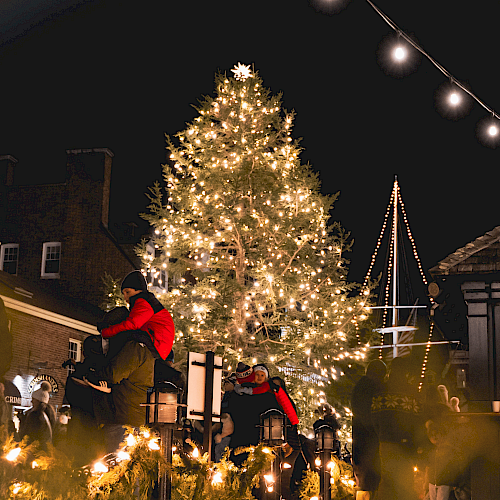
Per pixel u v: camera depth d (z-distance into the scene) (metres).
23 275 30.56
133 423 5.67
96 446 5.76
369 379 6.20
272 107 21.69
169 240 20.27
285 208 20.84
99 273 29.83
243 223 19.80
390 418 5.91
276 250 20.25
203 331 18.92
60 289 29.95
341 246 20.92
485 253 13.66
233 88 21.52
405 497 5.85
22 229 31.09
